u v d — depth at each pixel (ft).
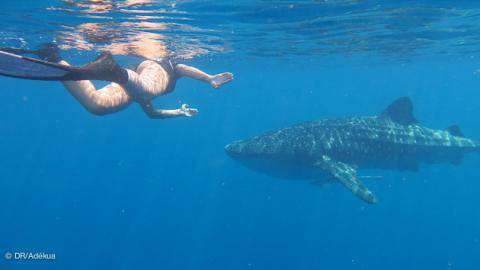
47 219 162.09
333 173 37.37
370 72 146.10
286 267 83.20
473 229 117.39
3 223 168.04
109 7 35.45
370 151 42.24
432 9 42.80
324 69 125.59
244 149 42.06
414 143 43.68
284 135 43.27
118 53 61.67
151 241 113.29
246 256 89.66
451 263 86.38
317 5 39.29
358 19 46.39
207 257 93.61
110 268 97.81
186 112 20.10
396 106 44.27
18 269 97.45
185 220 137.18
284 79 163.63
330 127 43.16
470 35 60.80
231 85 196.34
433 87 271.28
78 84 15.74
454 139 46.42
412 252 94.07
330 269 82.43
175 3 35.50
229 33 52.01
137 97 16.92
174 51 63.57
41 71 10.80
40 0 32.55
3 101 232.32
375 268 83.35
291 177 46.24
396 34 57.88
